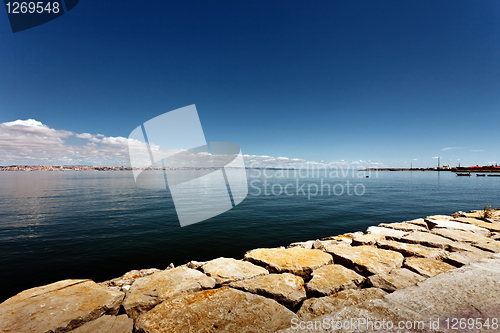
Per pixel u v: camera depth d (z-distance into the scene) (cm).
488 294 243
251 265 408
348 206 2028
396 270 345
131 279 530
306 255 455
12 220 1491
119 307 278
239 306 261
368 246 494
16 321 227
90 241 1076
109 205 2045
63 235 1170
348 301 260
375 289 287
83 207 1952
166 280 338
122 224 1388
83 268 803
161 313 250
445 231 571
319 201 2303
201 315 245
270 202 2216
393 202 2292
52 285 300
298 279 347
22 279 728
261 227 1323
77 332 229
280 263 410
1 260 862
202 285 326
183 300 277
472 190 3672
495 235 559
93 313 250
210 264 409
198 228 1298
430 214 1731
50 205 2061
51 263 838
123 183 4688
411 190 3581
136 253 931
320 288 306
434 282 277
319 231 1251
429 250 440
